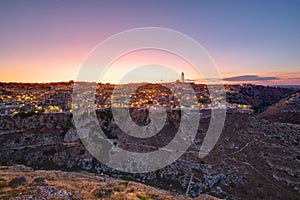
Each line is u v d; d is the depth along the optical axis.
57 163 102.31
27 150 108.88
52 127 124.62
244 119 131.12
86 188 32.44
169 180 87.06
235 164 93.62
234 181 84.25
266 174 87.88
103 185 35.91
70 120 127.31
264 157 98.69
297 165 92.12
